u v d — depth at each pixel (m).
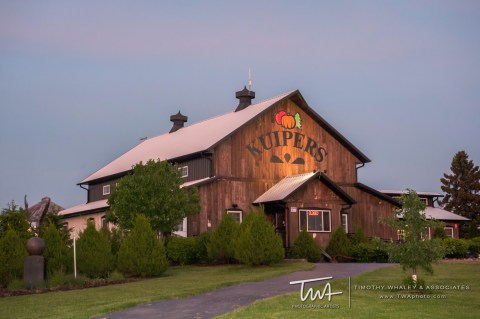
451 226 49.25
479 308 15.74
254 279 22.59
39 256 23.42
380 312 14.97
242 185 40.25
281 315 14.42
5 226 26.39
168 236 34.84
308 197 37.97
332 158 43.84
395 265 27.41
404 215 18.69
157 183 33.47
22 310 16.95
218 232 32.25
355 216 42.72
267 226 28.55
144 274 25.69
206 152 39.47
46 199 40.22
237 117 43.78
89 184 54.25
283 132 42.41
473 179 65.69
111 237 31.05
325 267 27.38
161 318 14.89
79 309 16.70
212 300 17.56
